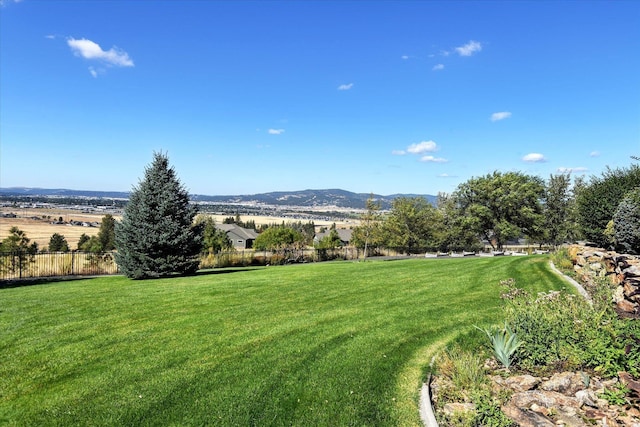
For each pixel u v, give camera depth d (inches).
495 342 220.8
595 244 525.0
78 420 167.8
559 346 212.7
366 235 1282.0
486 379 201.6
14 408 178.4
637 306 280.2
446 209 1780.3
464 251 1617.9
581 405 172.6
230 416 169.2
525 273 532.7
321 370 216.2
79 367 223.9
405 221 1556.3
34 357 239.9
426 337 270.7
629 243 383.6
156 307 371.6
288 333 283.6
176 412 172.9
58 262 826.2
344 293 431.8
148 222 672.4
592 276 396.5
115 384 201.3
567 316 243.1
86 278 693.3
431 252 1572.3
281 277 575.5
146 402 181.9
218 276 636.7
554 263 591.8
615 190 490.3
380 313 339.3
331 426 162.2
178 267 673.0
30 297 433.7
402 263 744.3
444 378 209.0
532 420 161.0
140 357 238.5
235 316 335.0
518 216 1681.8
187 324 310.7
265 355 239.8
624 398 172.1
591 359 201.0
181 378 207.3
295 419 167.2
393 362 226.8
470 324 300.8
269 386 197.2
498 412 160.2
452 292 426.3
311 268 709.9
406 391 191.5
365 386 196.9
